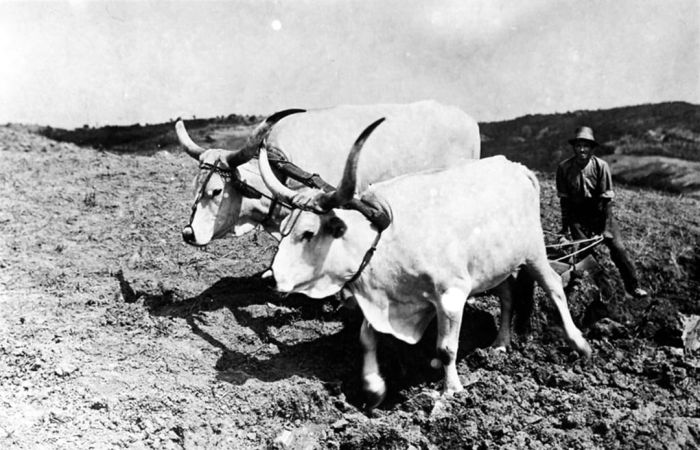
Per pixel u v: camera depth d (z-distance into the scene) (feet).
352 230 19.31
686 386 20.16
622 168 60.80
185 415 18.72
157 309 23.75
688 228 32.37
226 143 54.13
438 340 19.69
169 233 29.53
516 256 20.76
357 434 17.95
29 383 19.74
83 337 21.89
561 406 18.85
